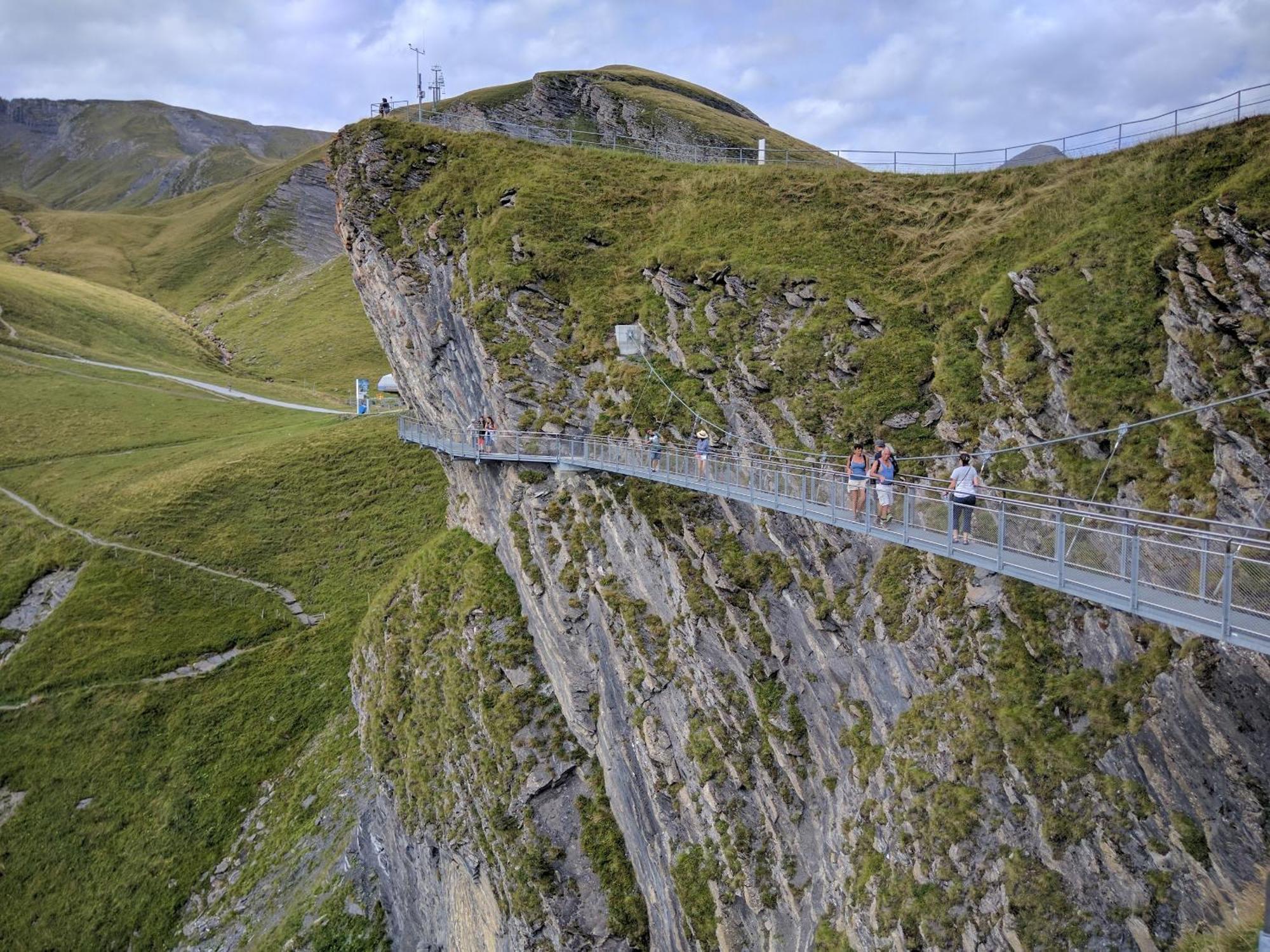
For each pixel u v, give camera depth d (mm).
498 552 41812
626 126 83062
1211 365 21109
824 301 33594
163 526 72562
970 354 28484
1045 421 24219
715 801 26500
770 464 26453
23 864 48812
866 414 28719
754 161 68625
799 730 25500
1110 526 20953
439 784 37250
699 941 26359
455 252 47031
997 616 20828
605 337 38781
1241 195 22266
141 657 61125
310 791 49156
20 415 95312
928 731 20969
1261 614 12039
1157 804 16406
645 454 31500
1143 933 15578
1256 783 15367
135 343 130875
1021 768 18344
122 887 47062
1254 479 18766
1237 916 14648
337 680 58438
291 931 40344
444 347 47344
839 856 22766
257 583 68062
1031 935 16797
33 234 194500
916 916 18938
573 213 45125
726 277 36719
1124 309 24328
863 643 24203
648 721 29562
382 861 41000
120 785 52750
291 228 184125
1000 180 37406
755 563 27609
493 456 38219
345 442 83125
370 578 67938
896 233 37250
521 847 31922
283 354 132250
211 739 55219
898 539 19672
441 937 37375
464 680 37938
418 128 54438
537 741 34188
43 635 63156
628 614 30938
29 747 55438
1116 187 29219
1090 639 18906
